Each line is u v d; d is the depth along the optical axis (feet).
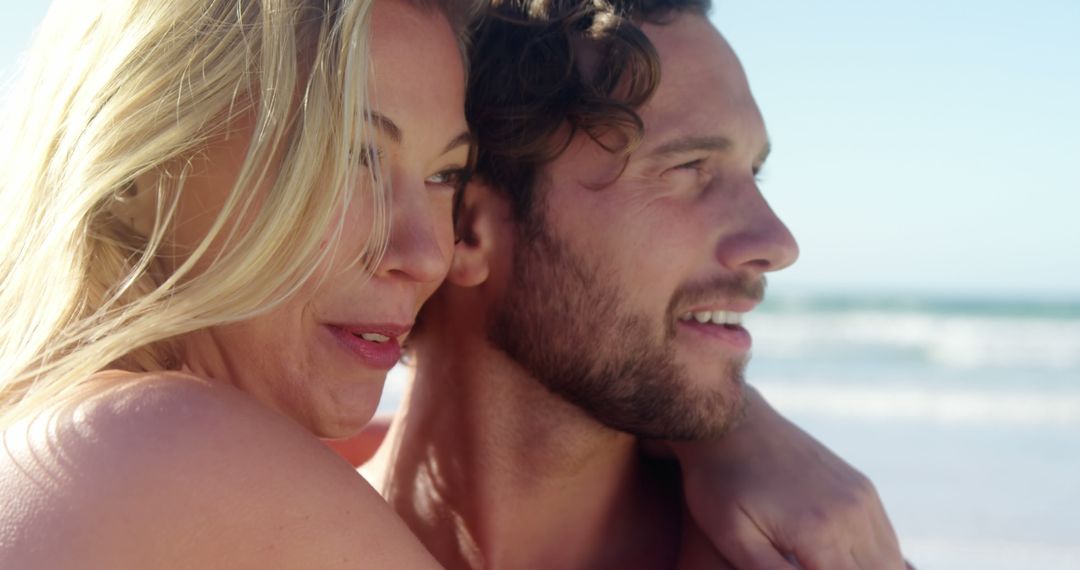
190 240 3.96
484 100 5.35
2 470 3.20
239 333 4.05
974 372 51.83
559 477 5.34
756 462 5.24
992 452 30.68
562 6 5.29
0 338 4.00
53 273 3.92
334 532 3.49
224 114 3.90
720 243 5.18
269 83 3.85
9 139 4.19
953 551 20.01
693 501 5.23
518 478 5.37
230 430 3.42
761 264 5.23
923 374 51.29
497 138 5.32
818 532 4.81
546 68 5.22
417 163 4.28
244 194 3.84
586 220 5.16
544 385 5.29
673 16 5.34
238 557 3.28
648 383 5.14
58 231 3.87
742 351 5.33
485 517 5.39
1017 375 50.47
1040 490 25.16
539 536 5.39
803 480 5.09
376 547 3.59
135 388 3.44
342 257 4.00
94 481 3.11
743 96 5.39
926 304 88.84
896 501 24.40
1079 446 31.30
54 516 3.04
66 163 3.96
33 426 3.35
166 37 3.90
